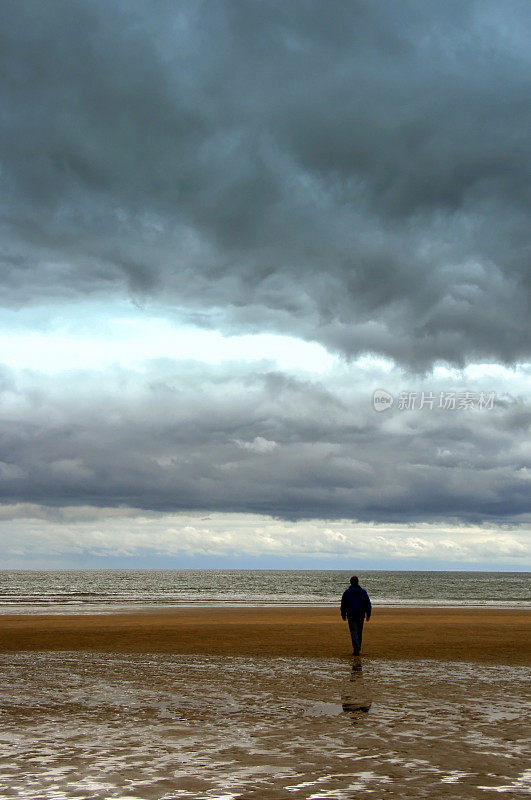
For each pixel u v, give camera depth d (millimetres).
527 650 17766
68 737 8188
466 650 17781
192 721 9078
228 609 40375
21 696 11094
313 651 17656
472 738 8031
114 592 84750
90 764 6969
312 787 6141
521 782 6258
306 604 49781
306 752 7422
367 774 6551
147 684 12328
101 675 13531
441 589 109062
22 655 16984
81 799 5820
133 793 5992
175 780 6383
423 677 13062
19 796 5910
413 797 5816
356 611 16766
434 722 8945
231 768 6797
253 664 15109
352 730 8492
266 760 7102
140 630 24344
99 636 22016
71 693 11383
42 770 6754
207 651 17750
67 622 28891
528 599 66750
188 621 29750
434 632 23625
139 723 8969
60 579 167875
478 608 43094
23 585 116312
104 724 8914
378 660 15742
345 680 12703
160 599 59250
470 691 11422
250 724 8875
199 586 118438
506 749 7508
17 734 8344
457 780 6332
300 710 9820
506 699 10672
